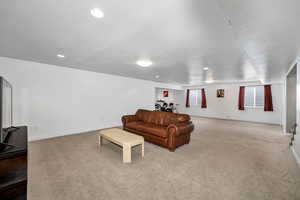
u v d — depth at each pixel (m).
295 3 1.14
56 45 2.32
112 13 1.41
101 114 4.92
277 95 5.98
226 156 2.63
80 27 1.71
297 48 2.22
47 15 1.45
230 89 7.30
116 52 2.65
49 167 2.18
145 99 6.58
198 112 8.62
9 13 1.41
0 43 2.25
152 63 3.45
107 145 3.21
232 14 1.37
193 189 1.67
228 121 6.68
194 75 5.11
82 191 1.62
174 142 2.89
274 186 1.72
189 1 1.20
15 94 3.25
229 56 2.78
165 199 1.50
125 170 2.11
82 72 4.41
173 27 1.68
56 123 3.90
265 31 1.69
